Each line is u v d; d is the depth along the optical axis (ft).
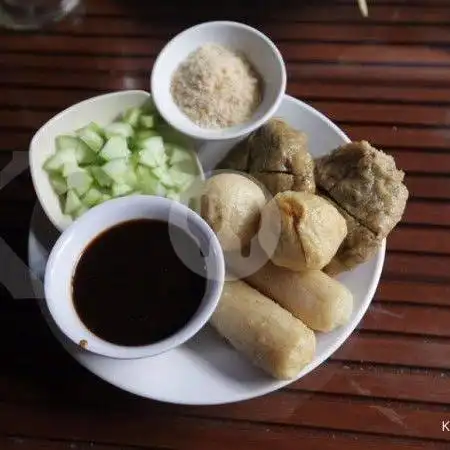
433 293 1.24
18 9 1.57
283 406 1.13
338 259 1.17
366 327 1.20
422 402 1.13
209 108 1.28
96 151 1.23
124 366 1.07
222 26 1.34
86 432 1.11
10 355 1.18
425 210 1.32
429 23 1.53
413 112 1.42
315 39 1.51
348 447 1.10
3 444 1.11
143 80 1.47
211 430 1.11
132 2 1.56
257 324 1.07
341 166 1.20
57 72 1.49
